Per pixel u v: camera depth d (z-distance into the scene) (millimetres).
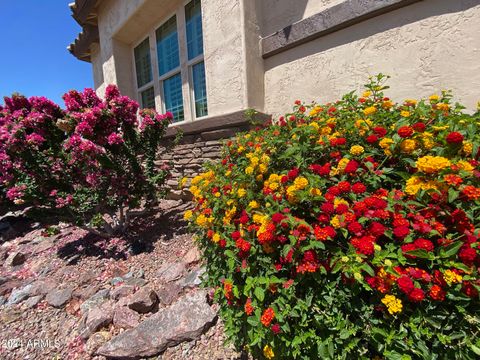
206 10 3402
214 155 3521
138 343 1668
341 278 1090
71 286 2426
